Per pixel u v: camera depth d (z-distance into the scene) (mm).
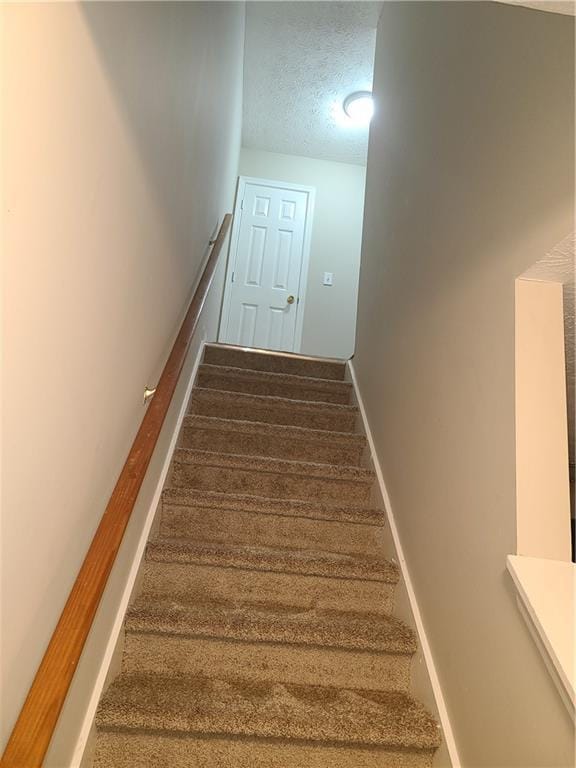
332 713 1401
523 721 1045
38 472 844
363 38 3631
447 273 1741
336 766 1338
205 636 1549
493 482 1268
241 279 4852
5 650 795
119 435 1377
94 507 1206
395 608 1824
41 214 759
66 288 884
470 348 1494
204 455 2314
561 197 1106
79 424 1027
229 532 2055
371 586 1848
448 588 1465
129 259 1278
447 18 2035
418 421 1893
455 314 1637
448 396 1626
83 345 1003
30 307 749
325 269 4965
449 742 1320
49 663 934
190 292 2473
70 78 827
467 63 1752
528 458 1173
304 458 2609
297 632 1571
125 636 1535
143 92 1268
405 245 2334
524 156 1278
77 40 846
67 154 838
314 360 3492
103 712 1276
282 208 5016
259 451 2590
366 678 1587
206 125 2371
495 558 1217
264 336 4785
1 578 751
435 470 1666
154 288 1611
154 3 1312
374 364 2742
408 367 2096
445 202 1836
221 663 1555
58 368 885
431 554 1618
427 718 1406
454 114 1831
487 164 1493
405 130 2547
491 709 1168
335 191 5113
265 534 2068
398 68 2832
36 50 707
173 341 2076
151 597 1714
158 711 1313
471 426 1432
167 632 1533
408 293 2205
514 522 1150
